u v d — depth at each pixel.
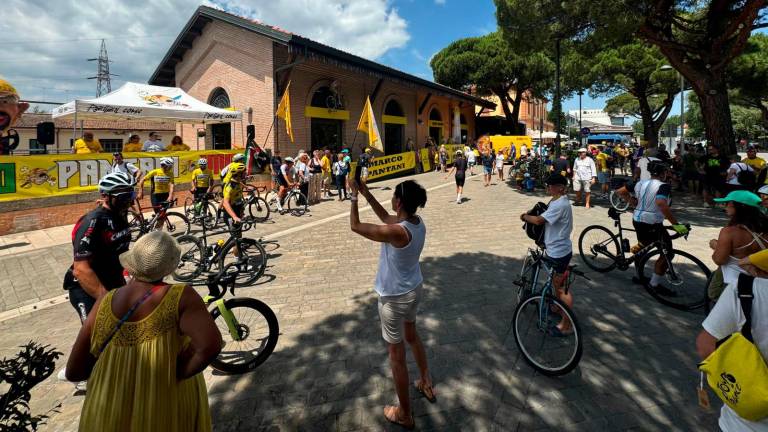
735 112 50.41
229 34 15.35
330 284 5.48
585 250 6.10
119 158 9.40
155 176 8.37
